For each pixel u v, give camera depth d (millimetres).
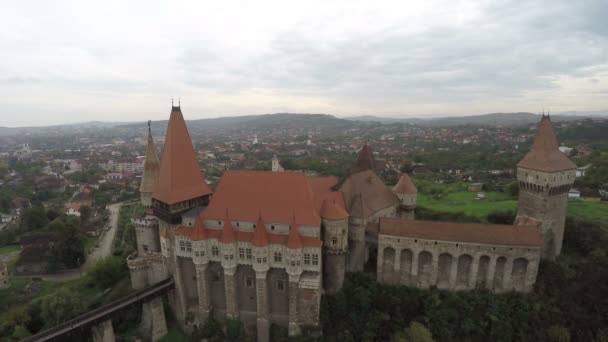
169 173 74750
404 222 72062
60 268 114375
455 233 68562
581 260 76688
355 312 67625
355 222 73438
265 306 66688
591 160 153875
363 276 73188
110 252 127938
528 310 64812
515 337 62906
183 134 77812
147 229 88875
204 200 79688
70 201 190875
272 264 65875
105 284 97250
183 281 73062
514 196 121188
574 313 64750
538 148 74688
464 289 69875
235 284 68562
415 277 70938
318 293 64188
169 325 76000
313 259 64375
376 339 65625
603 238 78625
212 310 71625
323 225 68688
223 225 69375
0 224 163250
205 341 68375
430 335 61531
